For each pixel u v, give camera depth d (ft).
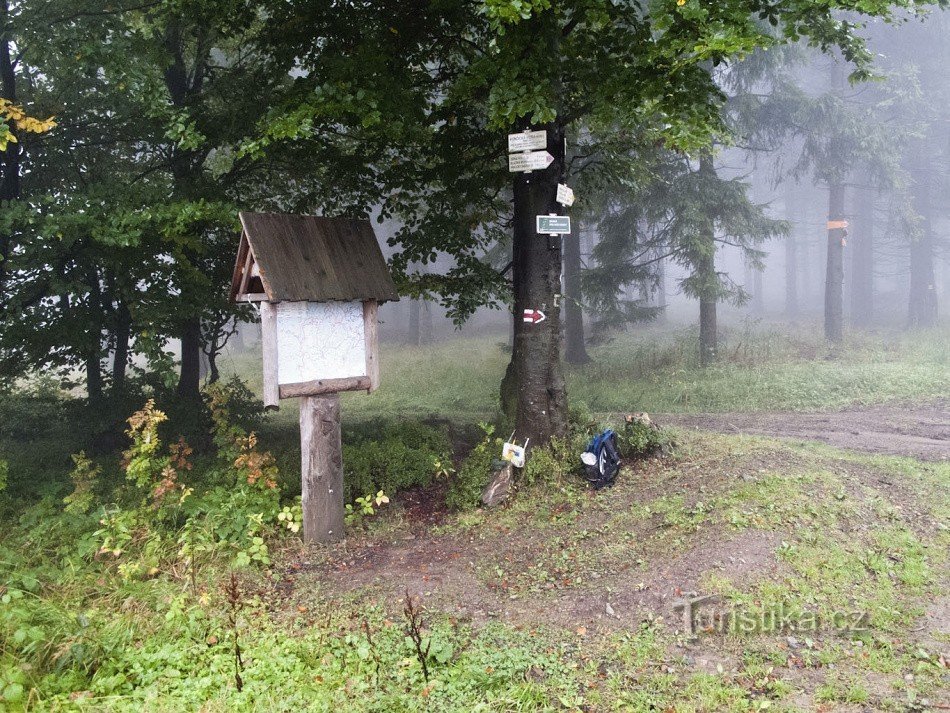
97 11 26.73
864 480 24.40
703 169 56.39
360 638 15.67
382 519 24.47
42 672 12.89
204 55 33.65
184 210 24.53
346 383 21.70
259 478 23.40
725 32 17.89
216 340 40.14
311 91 24.52
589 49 23.56
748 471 24.04
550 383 26.71
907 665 13.51
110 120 31.17
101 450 34.50
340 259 21.35
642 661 14.32
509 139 23.49
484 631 16.08
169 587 18.11
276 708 12.52
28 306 30.19
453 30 28.66
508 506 24.58
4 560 17.95
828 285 68.54
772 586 16.46
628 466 26.91
